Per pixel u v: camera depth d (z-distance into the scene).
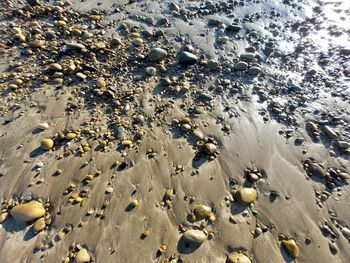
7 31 5.31
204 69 4.84
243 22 6.12
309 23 6.22
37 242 2.62
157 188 3.10
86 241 2.64
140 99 4.22
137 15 6.20
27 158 3.33
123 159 3.38
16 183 3.07
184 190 3.09
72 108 4.02
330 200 3.06
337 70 4.92
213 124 3.89
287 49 5.41
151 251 2.58
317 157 3.52
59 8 6.07
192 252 2.59
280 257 2.59
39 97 4.14
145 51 5.14
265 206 2.98
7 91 4.18
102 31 5.60
